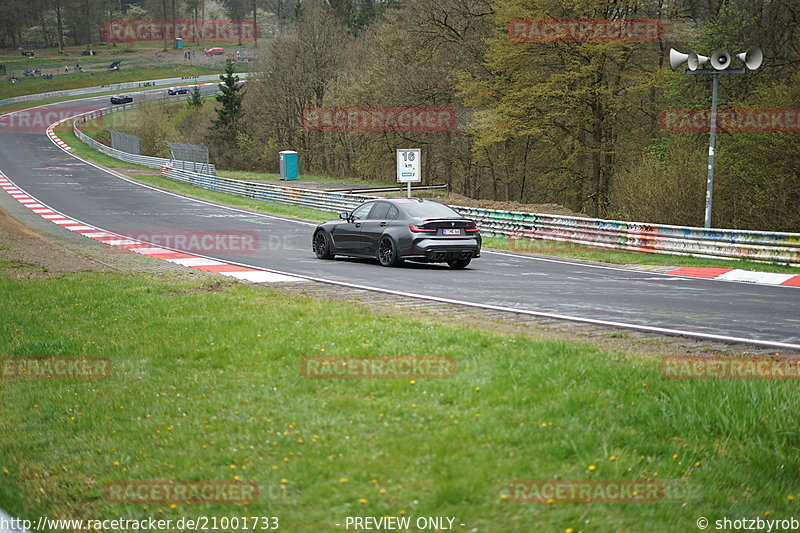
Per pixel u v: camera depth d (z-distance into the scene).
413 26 54.28
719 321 12.35
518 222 30.27
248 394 7.45
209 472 5.71
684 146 36.94
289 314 11.46
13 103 130.25
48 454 6.68
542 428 5.93
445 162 58.47
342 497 5.03
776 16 38.00
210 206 44.94
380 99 60.38
